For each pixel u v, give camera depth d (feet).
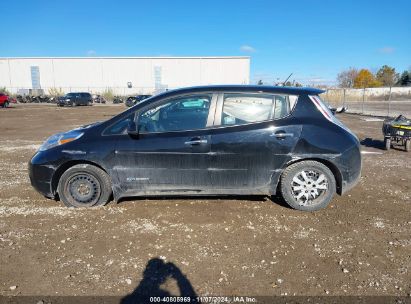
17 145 32.14
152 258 10.66
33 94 175.11
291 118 14.11
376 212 14.47
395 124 29.19
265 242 11.73
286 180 14.29
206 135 13.91
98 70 208.23
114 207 14.69
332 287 9.23
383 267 10.22
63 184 14.56
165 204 15.08
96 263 10.38
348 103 116.57
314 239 11.98
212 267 10.17
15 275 9.75
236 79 209.77
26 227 12.85
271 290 9.09
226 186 14.37
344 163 14.11
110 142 14.12
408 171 21.70
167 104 14.25
